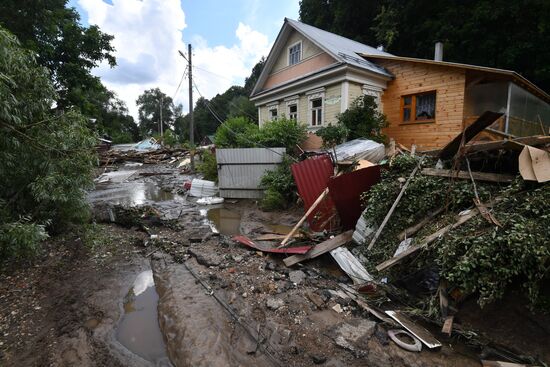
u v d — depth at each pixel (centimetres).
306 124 1141
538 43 1308
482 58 1507
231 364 257
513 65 1440
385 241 446
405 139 1075
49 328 315
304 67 1245
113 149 3170
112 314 345
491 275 283
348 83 1012
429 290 343
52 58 1156
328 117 1097
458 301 319
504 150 402
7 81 361
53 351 278
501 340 275
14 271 438
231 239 588
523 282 301
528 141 365
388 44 1816
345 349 274
